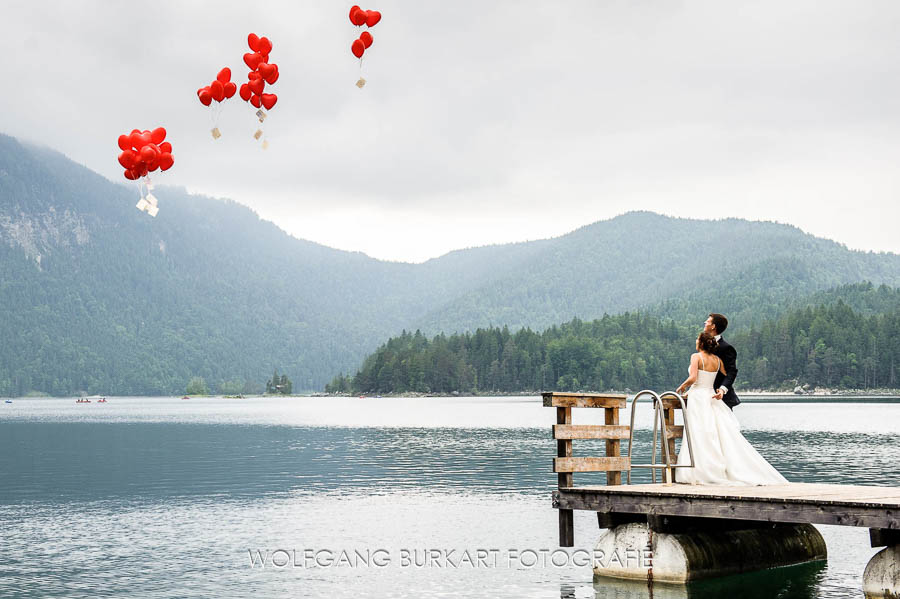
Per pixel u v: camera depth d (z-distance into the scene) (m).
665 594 14.55
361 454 52.56
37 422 122.81
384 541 21.19
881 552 13.02
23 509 27.98
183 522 24.81
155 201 15.47
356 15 16.34
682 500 13.69
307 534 22.38
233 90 16.44
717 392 15.48
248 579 17.19
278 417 138.75
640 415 120.88
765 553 16.39
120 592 16.11
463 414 143.88
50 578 17.41
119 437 76.62
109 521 25.22
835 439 61.00
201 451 56.62
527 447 57.91
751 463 15.39
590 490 14.73
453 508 26.98
